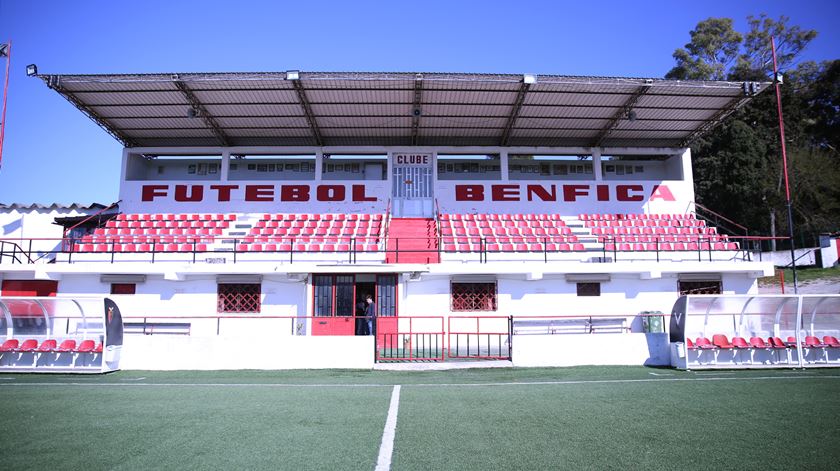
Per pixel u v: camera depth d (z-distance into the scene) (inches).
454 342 775.1
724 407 361.1
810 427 308.0
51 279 776.9
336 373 532.4
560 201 1037.2
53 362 543.2
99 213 988.6
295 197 1013.8
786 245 1556.3
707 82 857.5
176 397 400.2
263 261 813.2
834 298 561.9
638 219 1018.1
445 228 956.6
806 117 1870.1
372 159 1093.8
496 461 248.7
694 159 1664.6
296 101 897.5
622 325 794.2
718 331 580.4
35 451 262.1
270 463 245.8
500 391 422.3
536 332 784.9
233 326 770.8
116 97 873.5
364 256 828.0
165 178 1086.4
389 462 247.3
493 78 831.7
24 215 1050.7
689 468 239.0
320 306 773.9
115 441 280.2
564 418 330.0
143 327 756.6
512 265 777.6
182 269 761.6
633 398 391.9
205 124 964.6
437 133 1019.3
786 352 561.0
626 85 853.8
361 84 848.3
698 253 862.5
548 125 994.1
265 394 411.8
